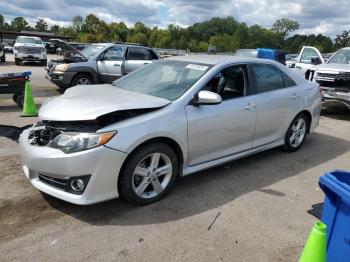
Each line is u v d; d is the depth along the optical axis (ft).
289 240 11.28
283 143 18.92
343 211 7.95
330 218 8.31
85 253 10.22
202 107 14.07
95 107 12.23
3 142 19.20
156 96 14.12
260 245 10.93
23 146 12.59
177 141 13.20
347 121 29.78
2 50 84.89
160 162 13.32
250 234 11.48
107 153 11.42
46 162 11.57
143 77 16.22
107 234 11.16
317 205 13.65
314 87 20.31
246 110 15.72
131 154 12.11
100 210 12.53
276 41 306.76
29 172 12.52
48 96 36.63
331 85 30.86
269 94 17.12
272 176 16.33
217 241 11.02
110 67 38.47
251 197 14.06
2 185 14.14
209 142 14.47
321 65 32.91
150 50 41.68
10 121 24.73
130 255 10.20
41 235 10.99
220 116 14.57
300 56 44.80
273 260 10.28
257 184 15.33
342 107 31.37
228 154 15.65
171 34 313.73
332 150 20.93
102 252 10.29
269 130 17.52
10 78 27.86
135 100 13.23
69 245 10.55
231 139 15.47
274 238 11.34
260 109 16.44
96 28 274.57
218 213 12.67
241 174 16.34
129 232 11.30
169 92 14.23
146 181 12.75
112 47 39.17
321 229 7.41
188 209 12.84
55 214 12.19
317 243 7.40
